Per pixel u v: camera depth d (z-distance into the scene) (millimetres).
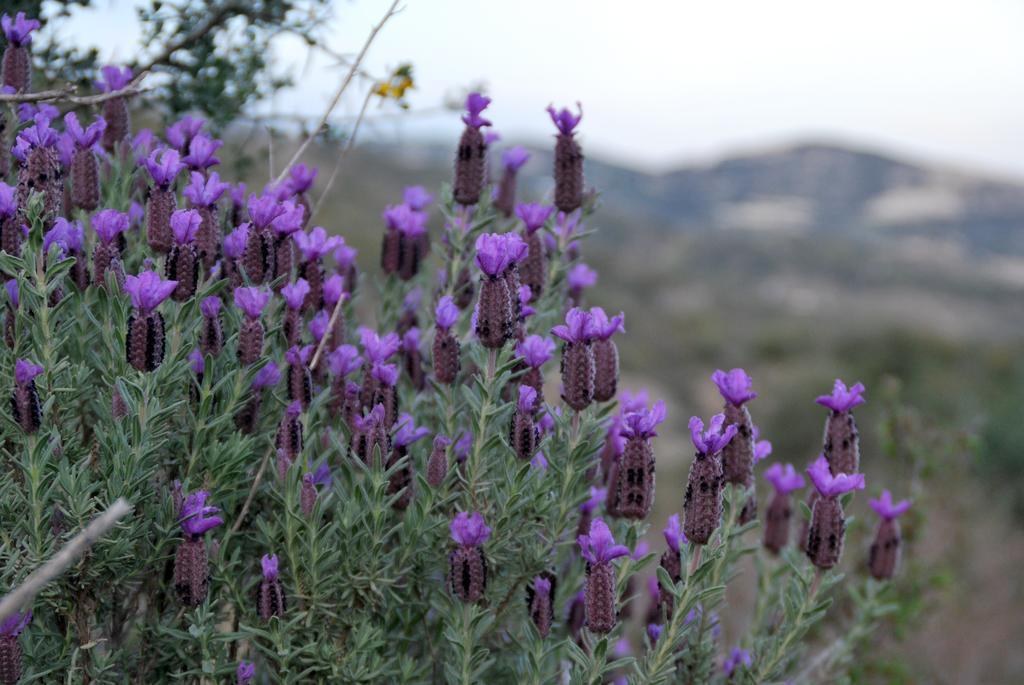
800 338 26062
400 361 2627
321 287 2434
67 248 2092
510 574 2234
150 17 2820
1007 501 7484
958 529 5645
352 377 2480
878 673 4105
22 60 2311
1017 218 113500
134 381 2008
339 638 2211
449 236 2656
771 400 16469
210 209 2191
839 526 2293
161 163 2146
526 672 2125
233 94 3062
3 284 2086
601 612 1962
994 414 10711
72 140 2275
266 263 2180
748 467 2295
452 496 2168
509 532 2123
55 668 1970
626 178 122250
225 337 2328
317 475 2227
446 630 2061
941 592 4727
